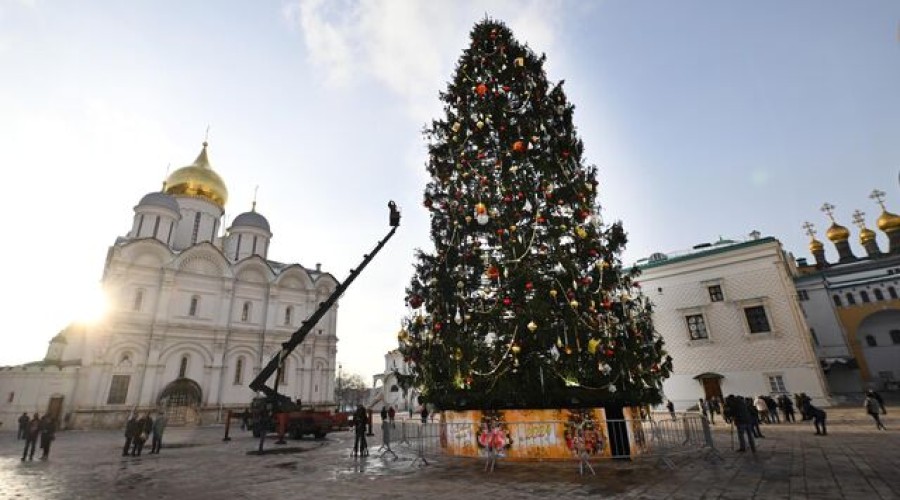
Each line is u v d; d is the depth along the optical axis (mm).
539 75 16000
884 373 47312
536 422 12516
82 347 39812
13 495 10188
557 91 15547
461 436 13711
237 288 43656
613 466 11086
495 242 13922
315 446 19984
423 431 17109
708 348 30109
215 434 28453
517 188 13539
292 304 46531
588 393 11969
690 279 31625
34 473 13359
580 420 12195
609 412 12500
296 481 11133
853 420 20656
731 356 29312
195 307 40625
